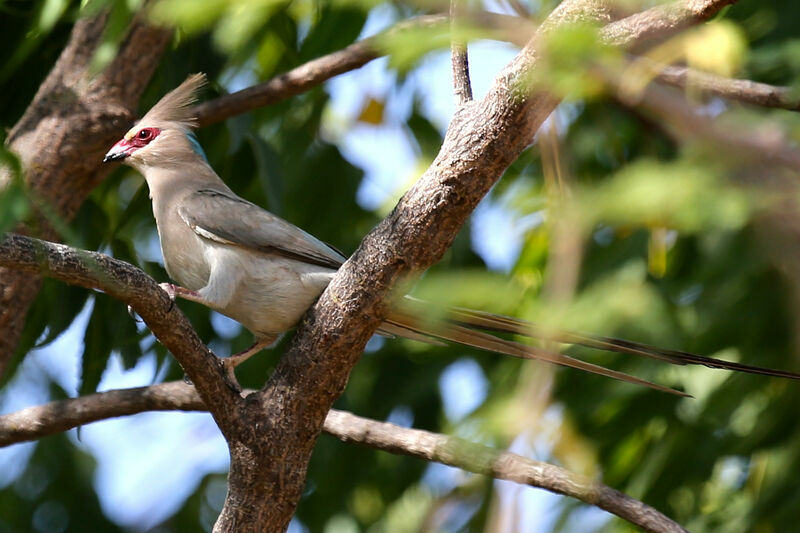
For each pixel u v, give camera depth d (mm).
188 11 5508
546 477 8633
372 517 13711
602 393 10562
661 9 5781
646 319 5332
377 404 12789
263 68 12844
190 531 15172
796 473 10555
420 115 13422
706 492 11633
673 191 4070
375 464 13430
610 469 11203
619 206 4160
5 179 7074
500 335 11195
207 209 9945
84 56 10469
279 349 12789
